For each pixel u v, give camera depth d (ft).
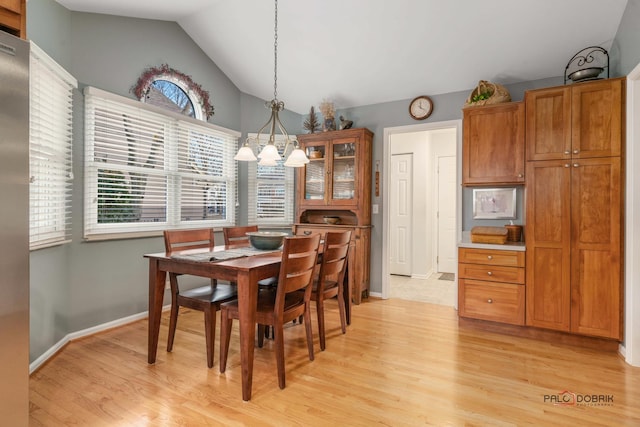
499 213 11.50
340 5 9.96
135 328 9.94
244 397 6.26
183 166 12.09
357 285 12.82
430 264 19.13
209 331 7.57
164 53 11.33
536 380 7.14
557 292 9.16
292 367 7.63
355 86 13.17
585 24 9.12
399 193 18.81
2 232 4.27
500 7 9.11
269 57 12.52
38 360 7.44
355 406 6.13
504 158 10.33
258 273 6.62
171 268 7.59
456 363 7.90
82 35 9.11
